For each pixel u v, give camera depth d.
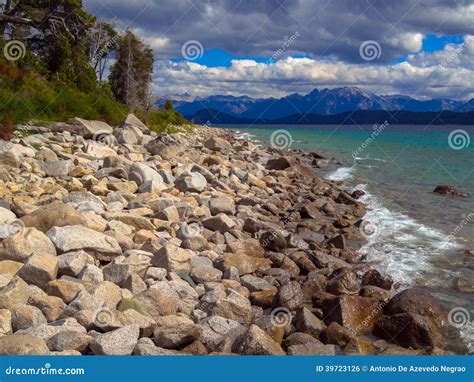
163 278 8.13
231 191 16.20
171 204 12.27
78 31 46.12
